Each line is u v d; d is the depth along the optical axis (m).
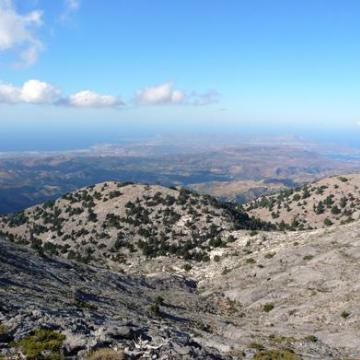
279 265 88.75
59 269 76.62
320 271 76.75
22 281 53.53
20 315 28.73
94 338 25.36
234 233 135.38
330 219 177.62
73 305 45.16
